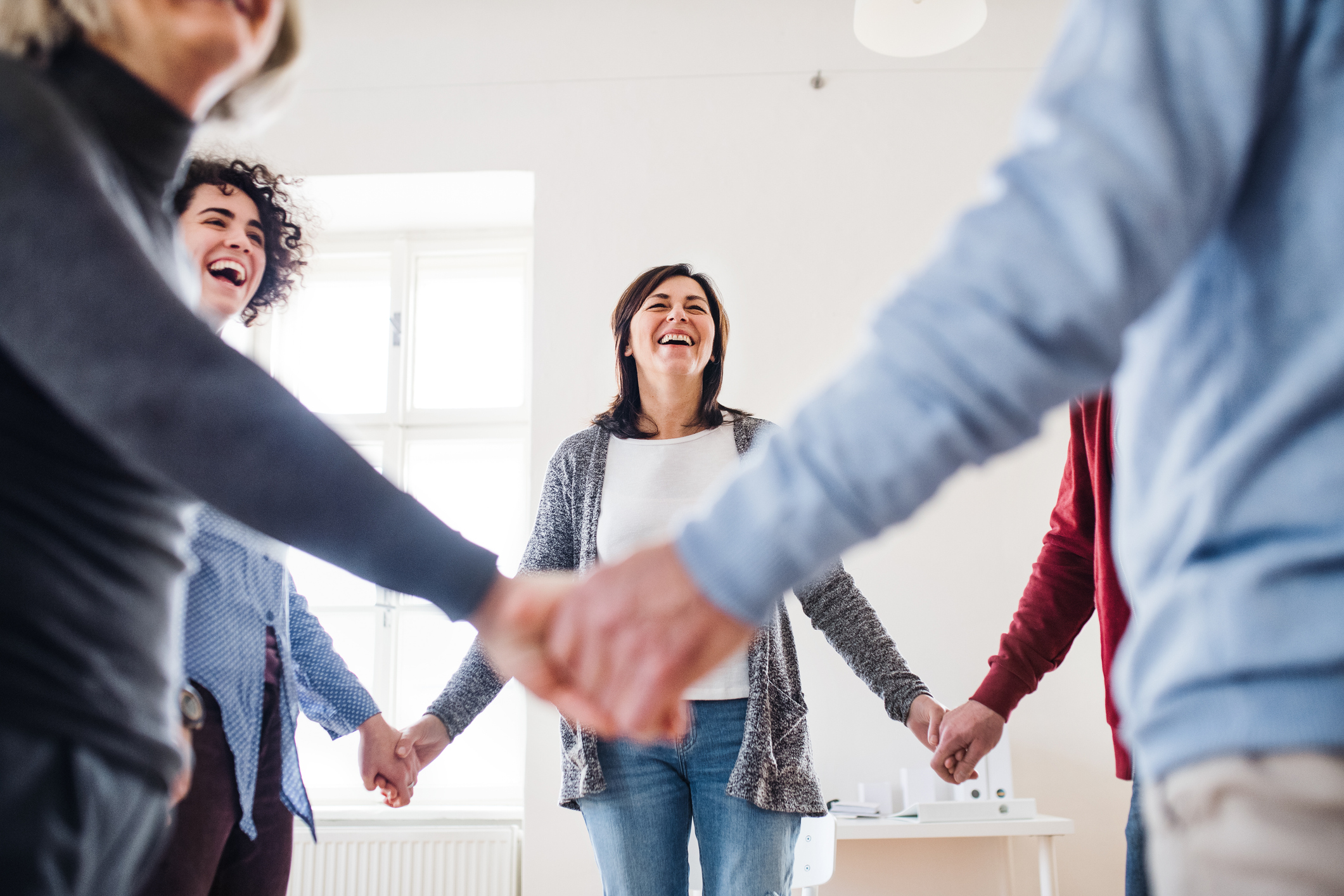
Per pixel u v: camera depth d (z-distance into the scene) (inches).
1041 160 16.9
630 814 62.4
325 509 22.0
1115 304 16.0
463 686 73.4
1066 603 68.8
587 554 69.9
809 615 73.5
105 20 21.2
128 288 19.0
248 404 20.6
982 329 16.6
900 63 148.3
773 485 18.7
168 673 21.3
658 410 75.2
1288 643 15.5
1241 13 16.6
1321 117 16.3
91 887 18.7
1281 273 16.5
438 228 166.2
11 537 17.9
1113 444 61.2
